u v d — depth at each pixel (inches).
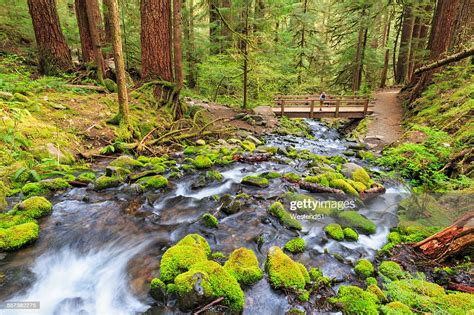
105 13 443.2
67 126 240.4
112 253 123.0
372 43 947.3
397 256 128.9
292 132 463.8
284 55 572.4
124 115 272.4
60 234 129.5
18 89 251.6
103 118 274.4
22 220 131.6
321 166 253.8
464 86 358.9
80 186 175.6
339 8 717.3
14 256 113.6
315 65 909.2
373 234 151.8
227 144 327.6
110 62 444.1
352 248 137.6
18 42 448.5
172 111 353.4
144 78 365.4
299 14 705.0
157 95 355.6
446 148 213.6
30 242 120.2
